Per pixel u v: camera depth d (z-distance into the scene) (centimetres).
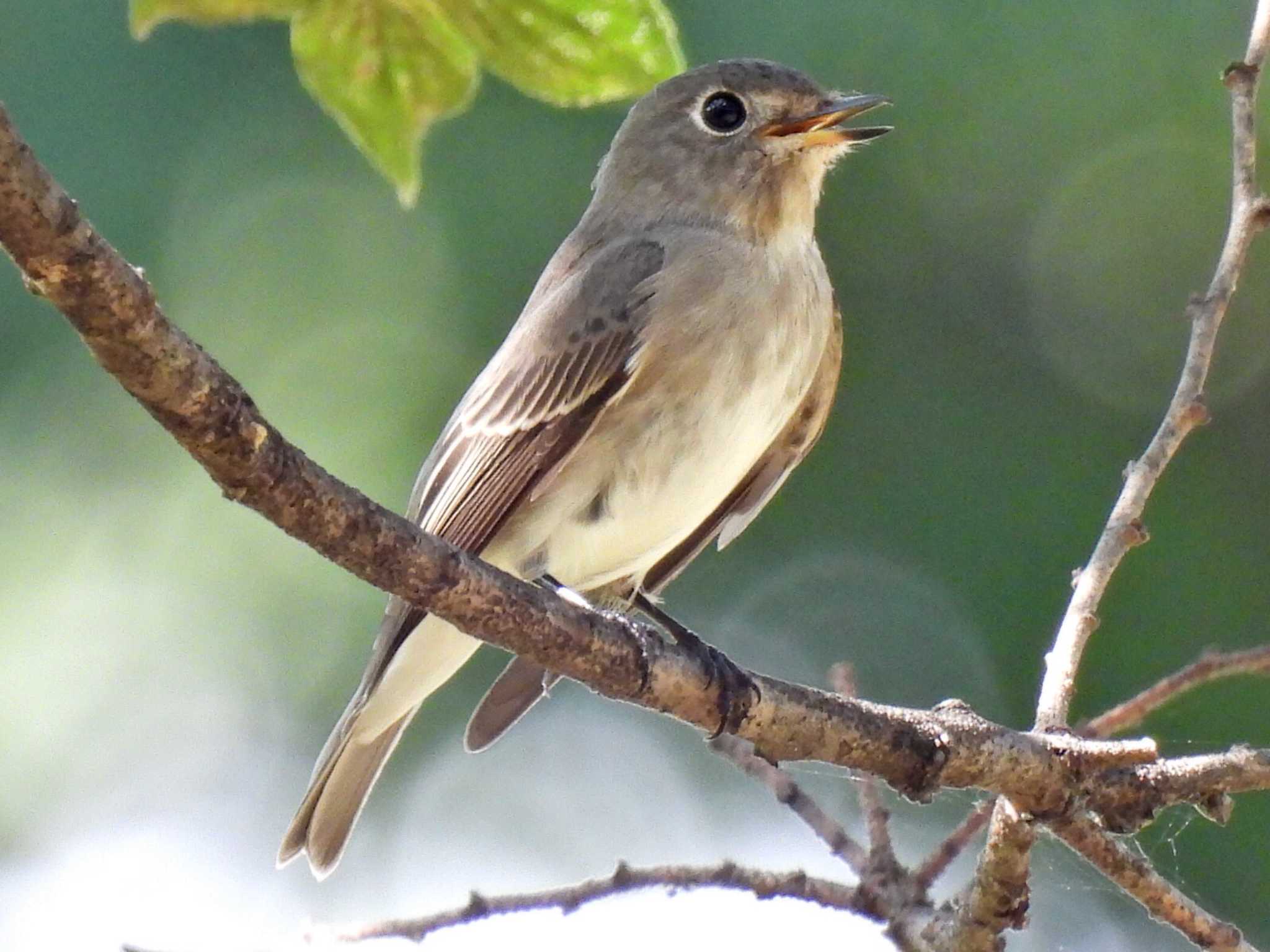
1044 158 1063
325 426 1059
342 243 1075
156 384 480
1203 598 1055
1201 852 1027
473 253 1076
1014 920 649
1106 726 698
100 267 454
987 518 1070
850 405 1085
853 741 672
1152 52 1060
